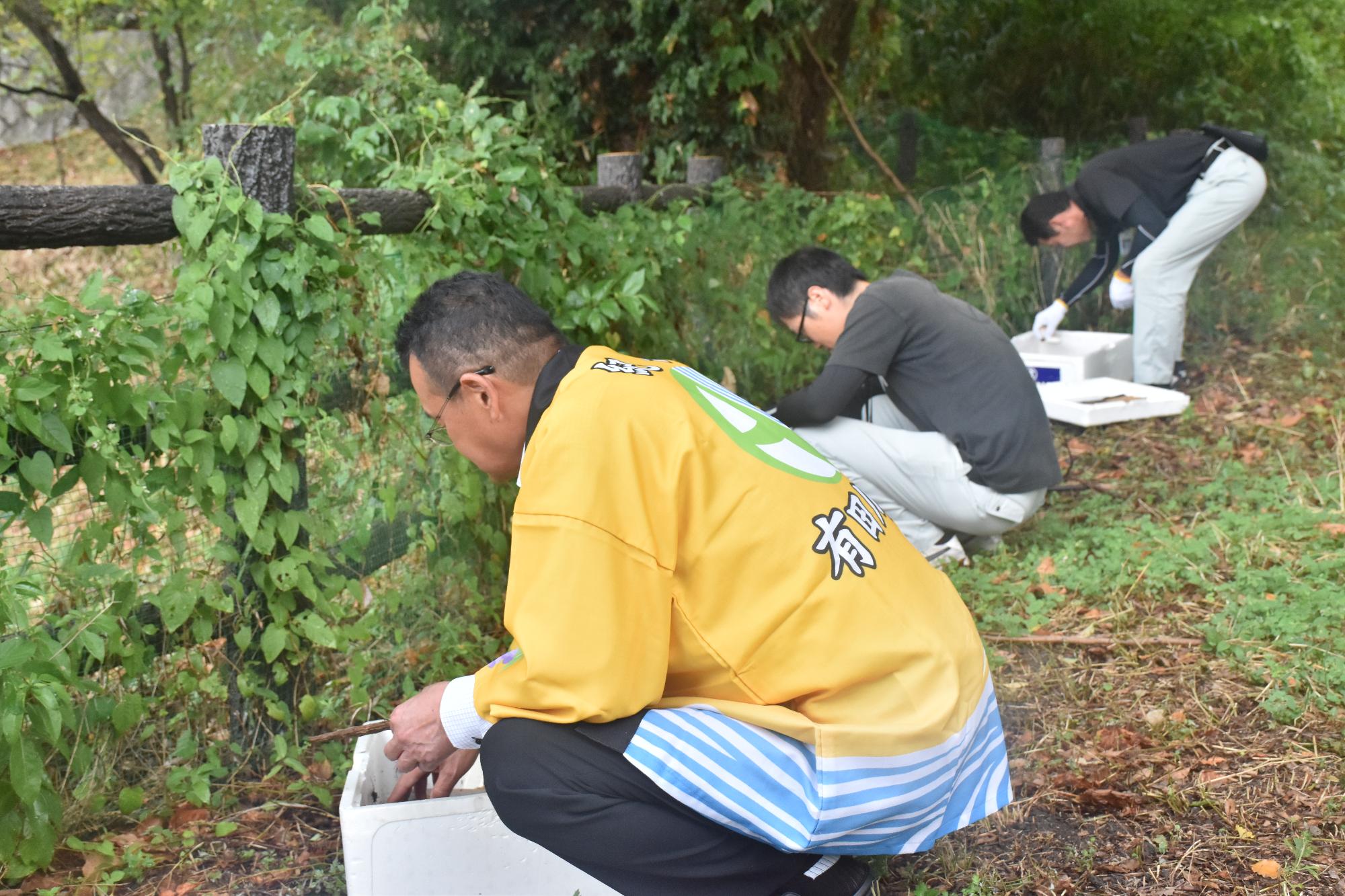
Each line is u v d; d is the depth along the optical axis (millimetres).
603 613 1691
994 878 2283
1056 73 10102
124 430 2434
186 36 8227
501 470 1975
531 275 3365
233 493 2602
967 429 3658
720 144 6887
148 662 2541
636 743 1735
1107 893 2227
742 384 4938
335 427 2748
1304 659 3027
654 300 4086
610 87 7004
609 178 4598
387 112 3588
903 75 10438
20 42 8617
